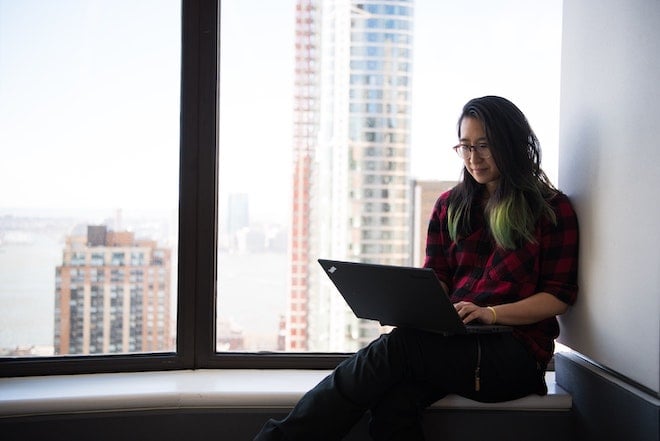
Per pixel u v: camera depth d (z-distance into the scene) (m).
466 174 2.13
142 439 2.06
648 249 1.69
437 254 2.20
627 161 1.78
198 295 2.38
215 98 2.36
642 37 1.71
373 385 1.84
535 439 2.04
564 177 2.19
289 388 2.13
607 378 1.88
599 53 1.95
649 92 1.68
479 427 2.04
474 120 2.02
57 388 2.12
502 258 2.02
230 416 2.07
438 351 1.87
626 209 1.79
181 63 2.35
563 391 2.12
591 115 2.00
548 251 2.02
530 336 1.98
